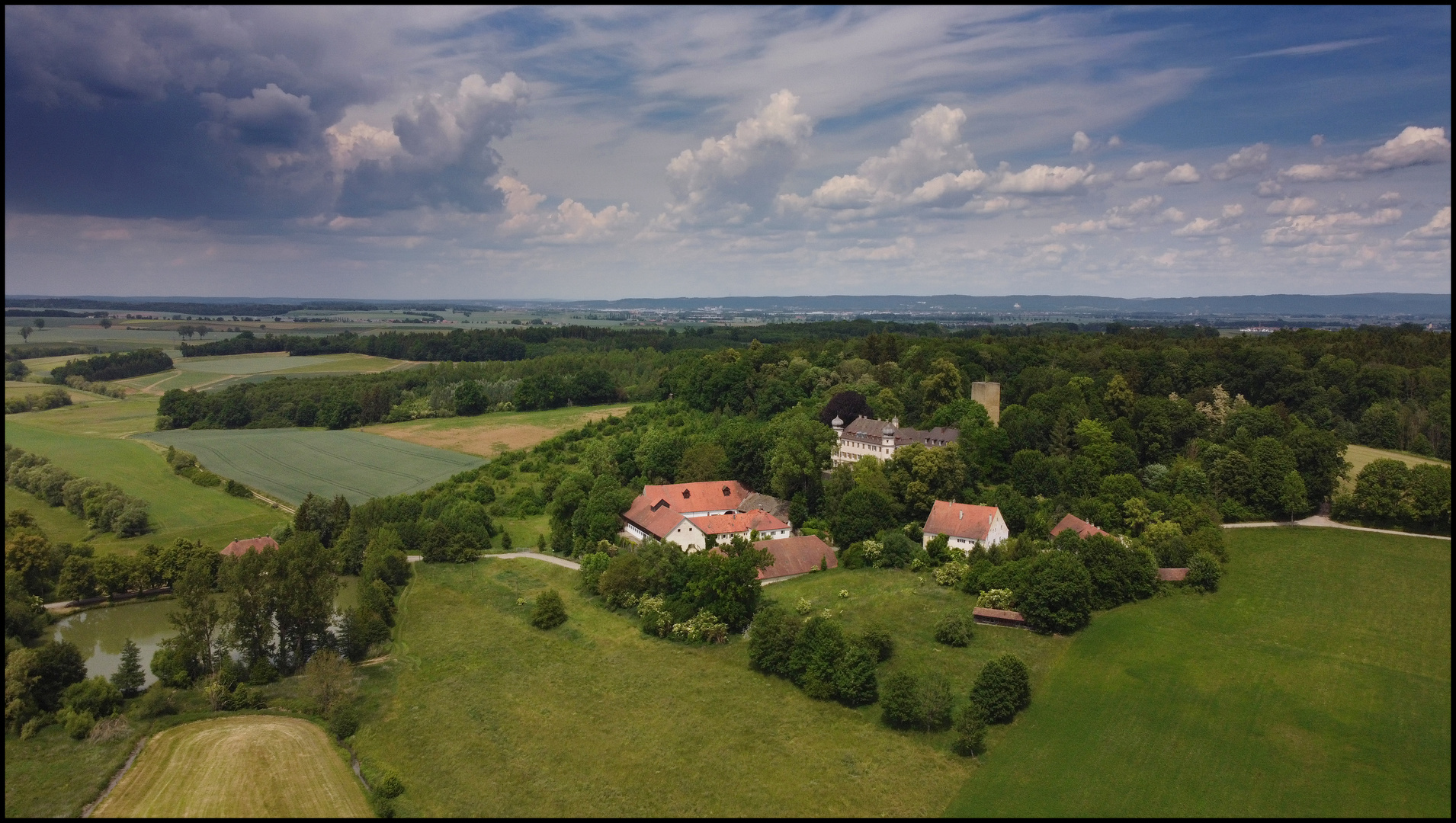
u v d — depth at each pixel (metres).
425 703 89.00
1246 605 103.12
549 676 94.50
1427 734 76.38
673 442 168.62
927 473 135.00
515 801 71.00
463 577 130.38
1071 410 155.00
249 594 96.94
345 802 71.19
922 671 89.38
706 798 70.94
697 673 93.56
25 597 108.06
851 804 69.62
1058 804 68.38
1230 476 133.75
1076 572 98.56
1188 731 77.88
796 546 123.19
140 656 101.25
